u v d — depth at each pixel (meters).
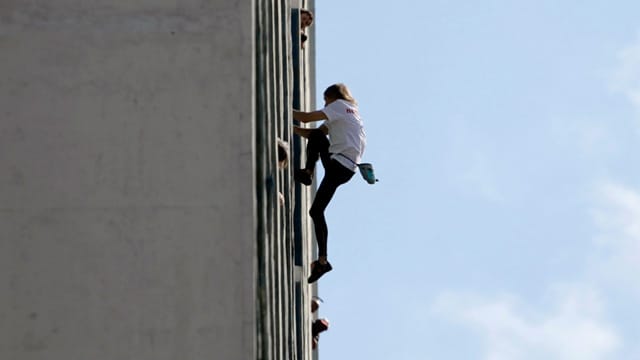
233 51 33.38
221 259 32.47
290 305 43.09
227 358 32.09
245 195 32.75
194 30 33.50
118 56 33.47
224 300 32.31
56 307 32.47
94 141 33.12
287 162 40.97
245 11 33.56
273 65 38.16
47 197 32.88
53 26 33.66
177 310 32.31
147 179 32.88
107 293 32.47
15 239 32.72
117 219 32.75
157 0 33.66
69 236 32.72
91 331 32.38
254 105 33.66
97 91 33.34
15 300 32.53
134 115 33.19
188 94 33.25
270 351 34.44
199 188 32.78
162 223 32.66
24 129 33.19
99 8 33.72
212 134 33.03
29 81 33.41
